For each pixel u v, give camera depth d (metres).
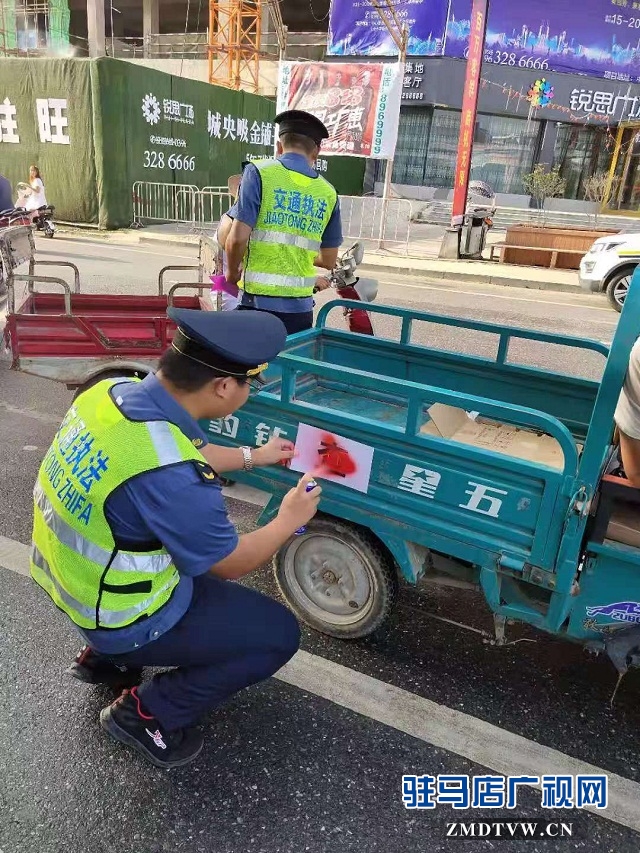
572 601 2.27
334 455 2.53
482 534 2.29
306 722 2.39
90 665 2.36
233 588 2.13
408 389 2.28
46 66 15.20
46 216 13.77
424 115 23.34
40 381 5.73
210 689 2.09
